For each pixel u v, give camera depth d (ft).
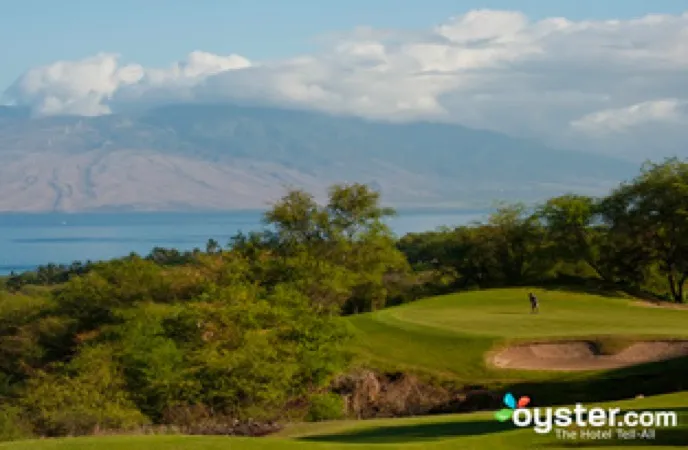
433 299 222.28
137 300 247.50
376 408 133.69
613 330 153.69
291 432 94.12
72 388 125.18
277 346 135.23
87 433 109.40
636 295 253.65
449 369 139.85
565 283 276.41
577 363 138.72
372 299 307.78
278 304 155.02
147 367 128.57
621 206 277.44
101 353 144.46
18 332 246.06
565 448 62.03
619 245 283.79
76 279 261.24
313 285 226.79
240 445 65.72
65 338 242.78
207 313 139.44
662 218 268.00
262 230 297.33
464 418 90.79
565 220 285.02
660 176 272.72
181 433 101.86
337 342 146.72
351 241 296.30
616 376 126.00
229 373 123.95
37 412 118.42
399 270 347.77
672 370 125.70
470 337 150.20
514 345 145.28
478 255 309.42
